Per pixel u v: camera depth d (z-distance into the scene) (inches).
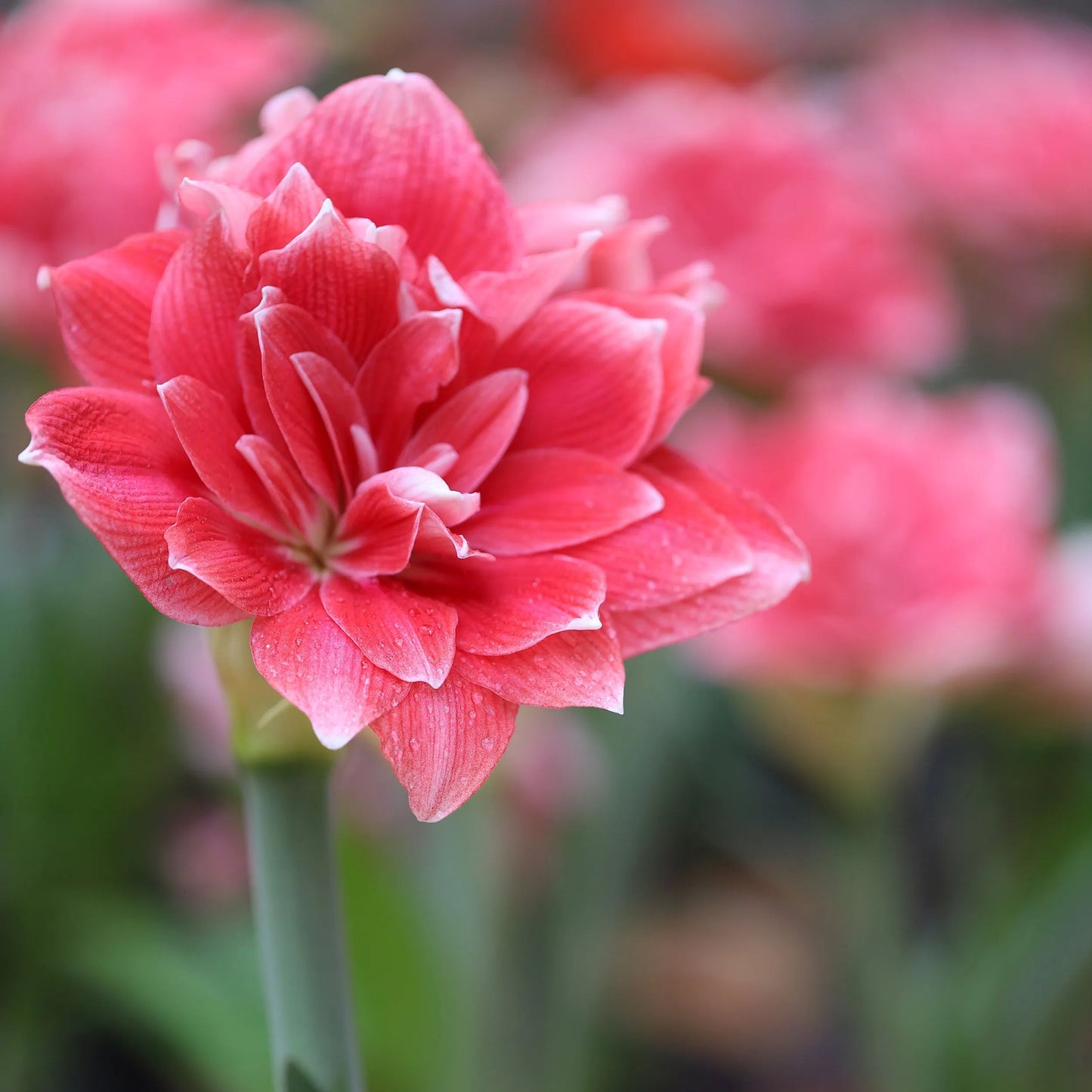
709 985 78.6
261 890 37.9
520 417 38.0
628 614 38.3
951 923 74.8
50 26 60.7
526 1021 59.8
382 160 37.9
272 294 36.8
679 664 62.7
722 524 38.2
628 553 38.1
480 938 54.4
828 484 53.4
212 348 37.0
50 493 71.8
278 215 36.9
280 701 37.2
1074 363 87.7
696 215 65.9
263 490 37.2
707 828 82.2
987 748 69.3
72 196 55.7
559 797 58.9
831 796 56.9
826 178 67.2
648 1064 75.7
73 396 36.1
